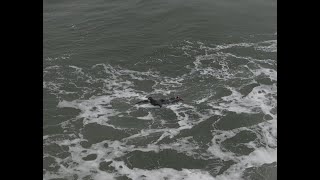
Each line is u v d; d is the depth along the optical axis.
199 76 32.00
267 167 23.58
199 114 27.84
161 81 31.53
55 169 23.30
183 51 35.16
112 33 37.84
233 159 24.23
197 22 39.53
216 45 36.06
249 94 29.89
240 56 34.53
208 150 24.92
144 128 26.61
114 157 24.27
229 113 27.88
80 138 25.72
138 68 33.06
